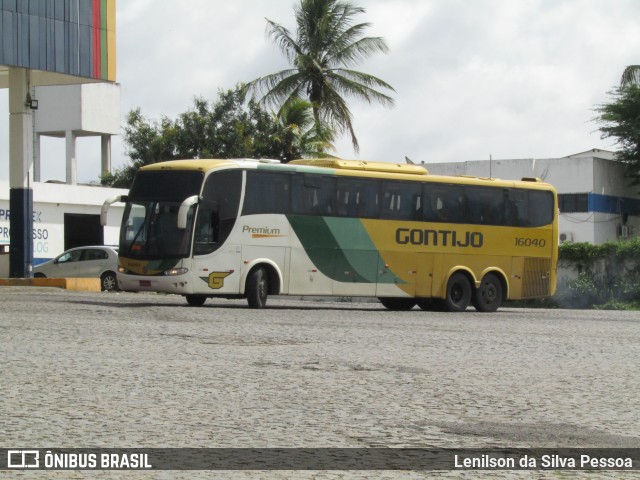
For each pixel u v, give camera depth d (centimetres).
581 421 872
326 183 2741
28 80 3444
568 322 2395
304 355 1378
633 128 6550
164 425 816
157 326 1839
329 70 5397
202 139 5706
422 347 1564
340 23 5384
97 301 2697
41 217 4412
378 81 5388
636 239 4625
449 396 1009
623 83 6769
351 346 1538
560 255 4594
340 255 2753
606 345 1686
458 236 2973
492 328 2097
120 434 773
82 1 3444
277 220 2648
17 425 805
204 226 2536
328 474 649
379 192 2833
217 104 5775
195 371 1167
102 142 5569
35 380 1068
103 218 2598
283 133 5412
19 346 1423
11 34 3244
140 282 2553
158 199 2570
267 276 2648
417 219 2895
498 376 1192
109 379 1084
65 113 5262
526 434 804
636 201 6850
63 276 3916
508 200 3086
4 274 4144
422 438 779
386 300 3128
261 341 1582
